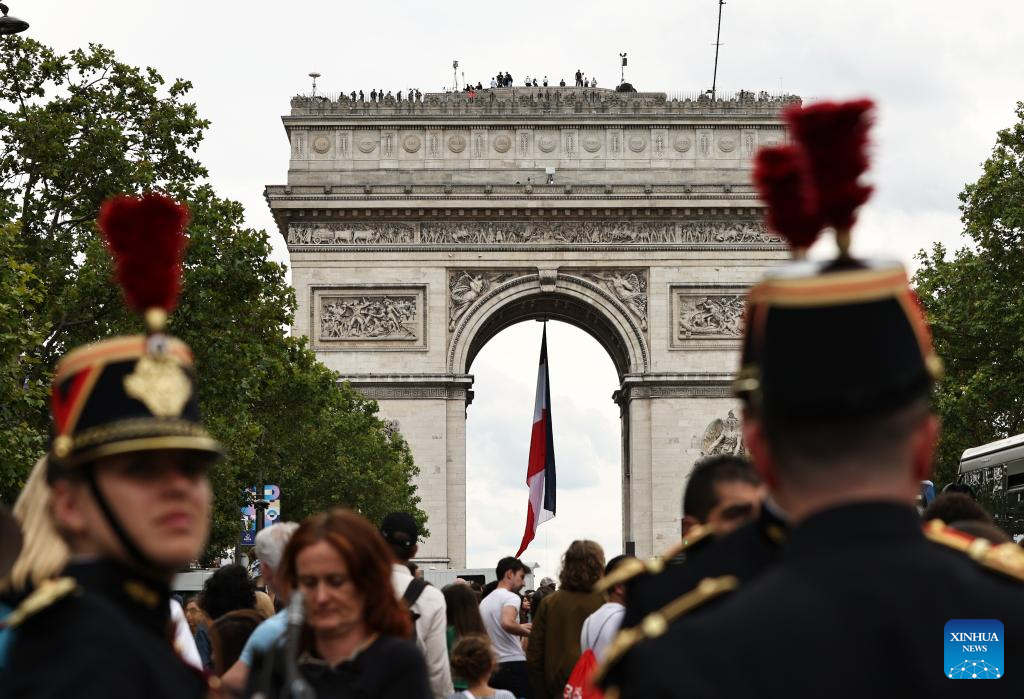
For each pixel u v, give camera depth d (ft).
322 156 648.38
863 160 31.58
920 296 465.06
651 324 647.56
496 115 651.66
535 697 133.08
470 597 139.74
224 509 422.82
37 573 45.91
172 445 38.17
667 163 653.30
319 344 640.17
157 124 374.43
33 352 351.46
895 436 30.96
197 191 378.32
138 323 364.58
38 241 367.45
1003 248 430.61
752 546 42.57
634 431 644.27
